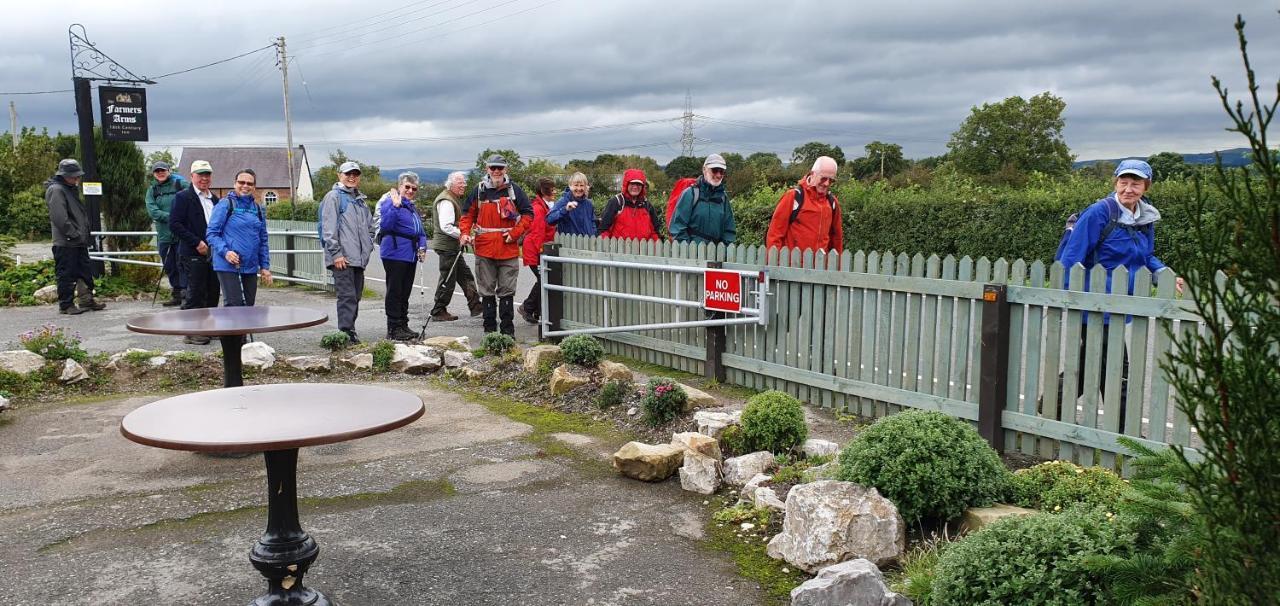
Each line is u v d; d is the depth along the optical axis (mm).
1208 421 2160
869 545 4008
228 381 6258
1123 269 5070
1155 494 2818
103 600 3834
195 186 10195
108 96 16797
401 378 8523
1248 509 2102
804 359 7344
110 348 9781
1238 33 2031
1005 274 5723
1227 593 2188
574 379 7461
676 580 4031
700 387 8031
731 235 9133
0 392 7469
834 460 4973
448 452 6086
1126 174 5586
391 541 4492
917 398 6324
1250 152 2049
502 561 4242
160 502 5102
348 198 9547
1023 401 5688
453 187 11531
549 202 11492
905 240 16797
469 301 12203
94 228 15781
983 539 3354
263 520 4809
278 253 16875
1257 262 2055
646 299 8812
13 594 3896
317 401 3676
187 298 10438
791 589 3930
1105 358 5344
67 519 4828
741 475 5238
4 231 39719
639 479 5449
